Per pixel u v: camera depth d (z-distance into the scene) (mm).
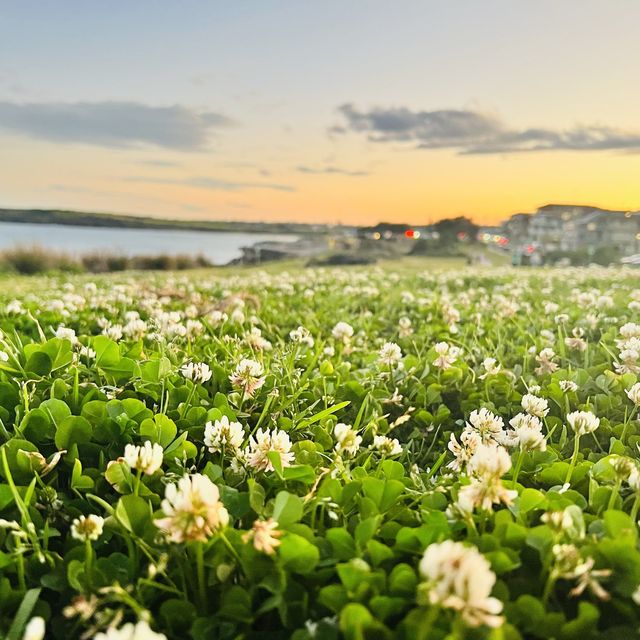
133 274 24047
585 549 1697
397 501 2242
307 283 12414
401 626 1480
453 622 1375
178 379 3395
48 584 1833
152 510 2094
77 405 2924
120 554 1884
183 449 2510
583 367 4648
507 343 5426
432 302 8195
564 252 53656
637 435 3314
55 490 2307
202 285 11359
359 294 10031
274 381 3621
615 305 8039
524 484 2580
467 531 1909
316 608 1696
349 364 4461
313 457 2605
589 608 1508
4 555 1856
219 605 1758
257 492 2064
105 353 3453
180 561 1783
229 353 4211
